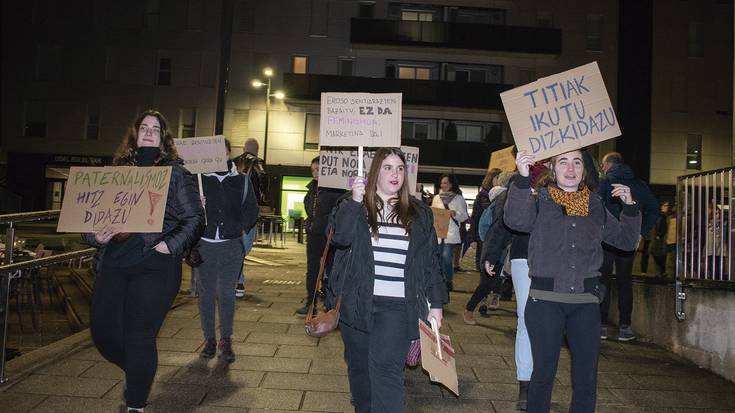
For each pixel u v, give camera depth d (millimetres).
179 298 8188
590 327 3457
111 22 33906
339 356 5414
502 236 4590
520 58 33906
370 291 3270
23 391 4098
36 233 21547
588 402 3396
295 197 33281
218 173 5215
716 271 5598
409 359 3455
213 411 3912
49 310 8344
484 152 32531
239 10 33625
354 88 32250
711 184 5633
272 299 8453
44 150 33938
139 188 3652
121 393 4125
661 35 33750
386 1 33906
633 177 6168
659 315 6270
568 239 3533
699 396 4621
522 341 4242
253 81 33281
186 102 33531
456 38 32562
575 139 3832
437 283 3443
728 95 33594
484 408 4242
